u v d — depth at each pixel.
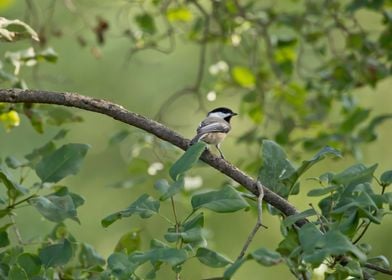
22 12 17.25
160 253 5.69
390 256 16.64
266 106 13.20
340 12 12.73
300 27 12.59
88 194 18.59
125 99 18.75
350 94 12.75
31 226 16.33
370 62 12.15
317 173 17.28
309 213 6.04
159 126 7.17
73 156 7.09
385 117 11.89
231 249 17.59
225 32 12.97
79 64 18.50
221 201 6.02
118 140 10.78
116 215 6.23
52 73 18.27
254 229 6.06
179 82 18.86
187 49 19.09
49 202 6.74
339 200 6.29
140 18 12.67
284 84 12.94
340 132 11.85
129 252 7.64
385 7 12.86
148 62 17.62
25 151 17.77
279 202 6.84
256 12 13.02
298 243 5.80
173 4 14.20
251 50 13.24
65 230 7.85
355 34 12.38
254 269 17.28
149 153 13.49
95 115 18.89
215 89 13.23
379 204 6.09
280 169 6.96
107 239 18.16
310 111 12.95
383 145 17.72
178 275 5.91
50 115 8.80
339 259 6.07
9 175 6.77
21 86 9.02
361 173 6.03
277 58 13.11
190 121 18.64
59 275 7.61
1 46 16.95
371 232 16.75
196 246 5.95
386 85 18.16
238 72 13.09
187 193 11.24
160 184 6.46
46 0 17.34
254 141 12.38
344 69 12.26
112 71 18.72
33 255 6.62
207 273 16.39
